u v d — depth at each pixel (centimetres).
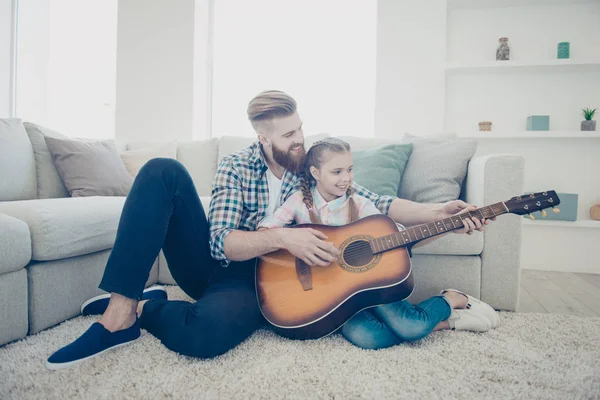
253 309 114
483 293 161
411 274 114
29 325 126
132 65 348
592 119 300
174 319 106
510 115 314
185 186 114
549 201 116
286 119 125
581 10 304
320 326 110
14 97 397
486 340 123
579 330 135
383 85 317
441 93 310
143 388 91
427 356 109
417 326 114
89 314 143
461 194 196
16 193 193
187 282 129
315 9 339
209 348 104
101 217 150
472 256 161
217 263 127
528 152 310
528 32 311
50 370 99
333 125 334
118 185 217
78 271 144
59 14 392
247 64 355
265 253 115
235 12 358
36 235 126
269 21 349
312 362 104
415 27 313
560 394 89
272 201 129
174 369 100
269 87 349
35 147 210
